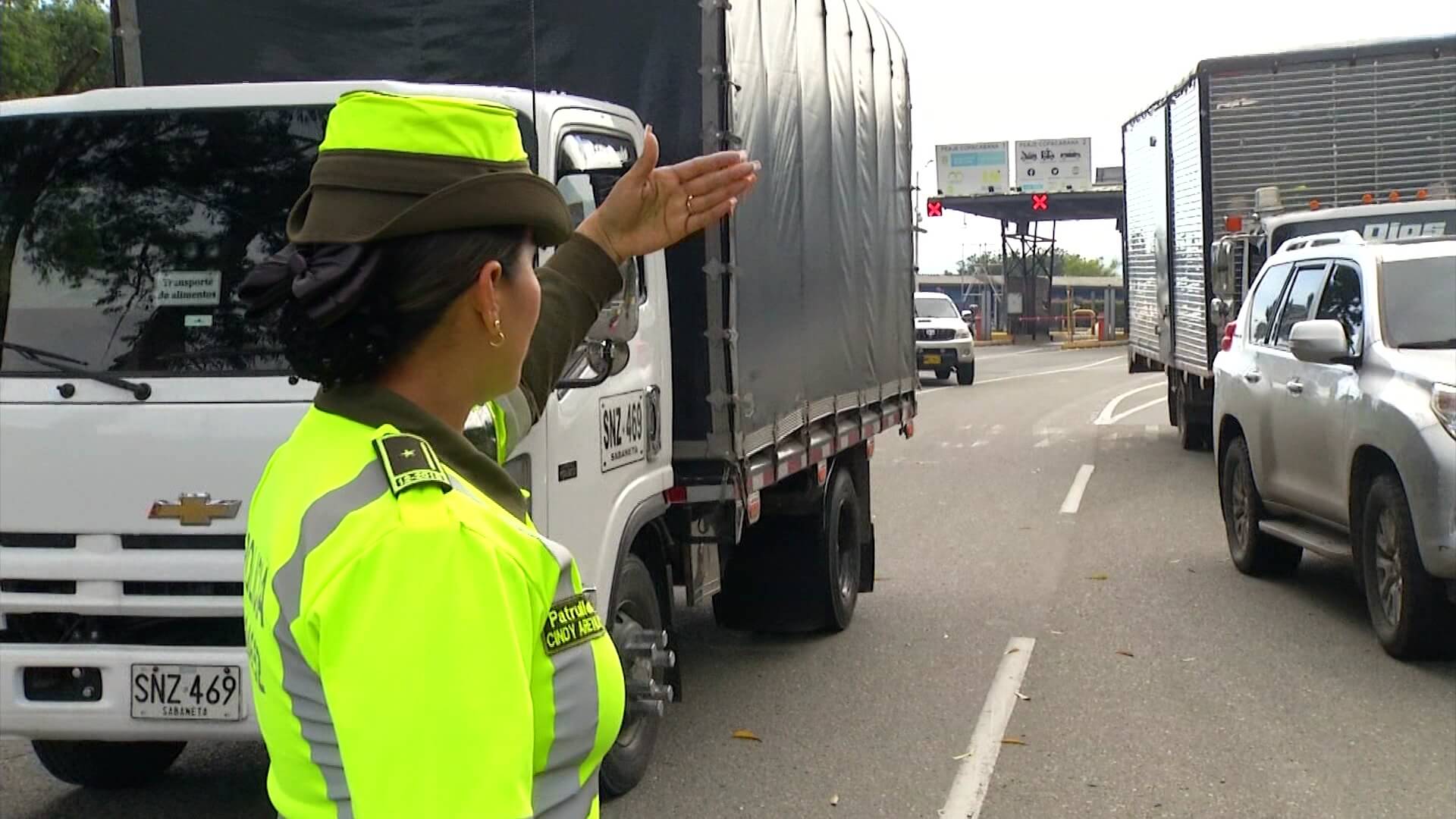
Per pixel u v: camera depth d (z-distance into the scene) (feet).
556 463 15.23
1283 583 30.50
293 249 5.35
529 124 14.79
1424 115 48.55
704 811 17.42
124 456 14.01
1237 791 17.69
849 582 27.35
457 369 5.40
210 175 14.74
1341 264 27.66
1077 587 30.60
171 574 13.91
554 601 5.11
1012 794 17.79
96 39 52.01
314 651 4.71
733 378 18.54
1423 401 22.49
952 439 63.57
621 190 8.12
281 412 13.92
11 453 14.20
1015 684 22.93
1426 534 21.95
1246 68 50.11
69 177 14.85
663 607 18.99
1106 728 20.43
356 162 5.16
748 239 19.45
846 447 25.88
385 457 4.91
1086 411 77.97
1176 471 50.24
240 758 19.75
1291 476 28.17
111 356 14.42
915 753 19.53
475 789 4.51
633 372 17.35
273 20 19.44
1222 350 33.88
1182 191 56.34
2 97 48.67
